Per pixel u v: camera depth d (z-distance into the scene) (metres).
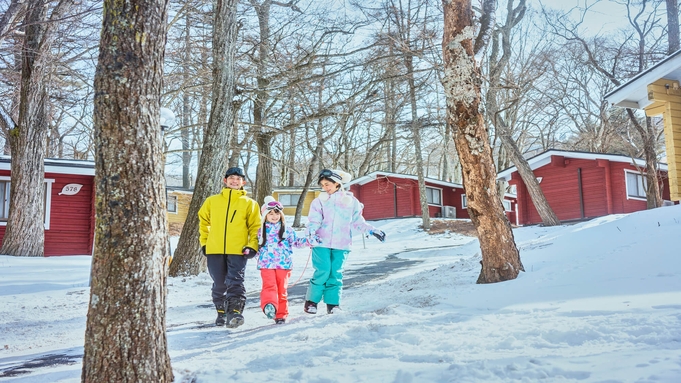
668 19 20.55
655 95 12.16
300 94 16.67
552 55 29.39
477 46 7.75
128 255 2.90
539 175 24.20
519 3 19.53
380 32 15.73
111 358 2.83
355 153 38.56
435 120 25.66
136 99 3.01
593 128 35.03
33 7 13.13
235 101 11.61
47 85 15.15
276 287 5.66
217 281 5.83
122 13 3.05
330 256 6.00
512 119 32.09
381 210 32.84
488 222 6.43
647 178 20.84
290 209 36.25
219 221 5.79
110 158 2.95
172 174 47.16
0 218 17.03
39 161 14.97
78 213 17.98
